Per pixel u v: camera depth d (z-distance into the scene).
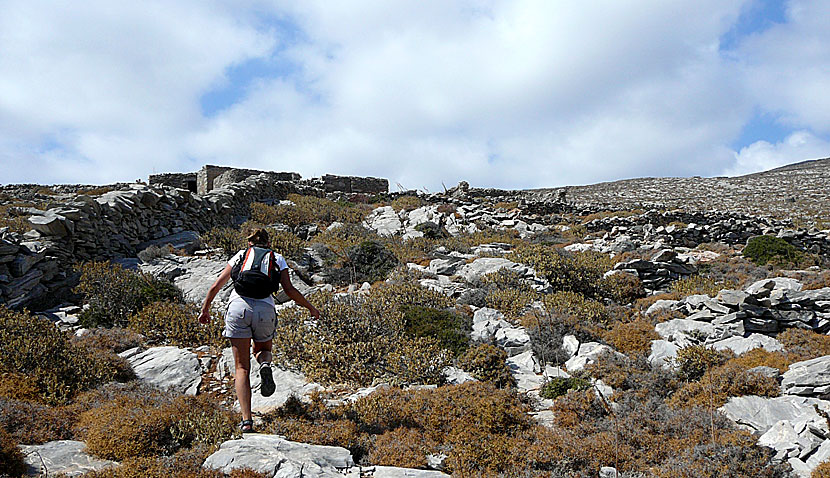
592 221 27.44
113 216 15.63
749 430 7.02
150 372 8.64
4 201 21.53
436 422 7.05
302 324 10.44
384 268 17.16
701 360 9.15
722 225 24.66
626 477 5.99
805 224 37.50
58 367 7.44
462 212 28.88
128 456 5.45
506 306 13.34
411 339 10.52
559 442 6.69
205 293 13.23
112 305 11.36
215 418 6.12
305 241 20.86
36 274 11.70
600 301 15.33
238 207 25.08
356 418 6.86
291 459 5.16
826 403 7.44
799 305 11.03
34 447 5.43
